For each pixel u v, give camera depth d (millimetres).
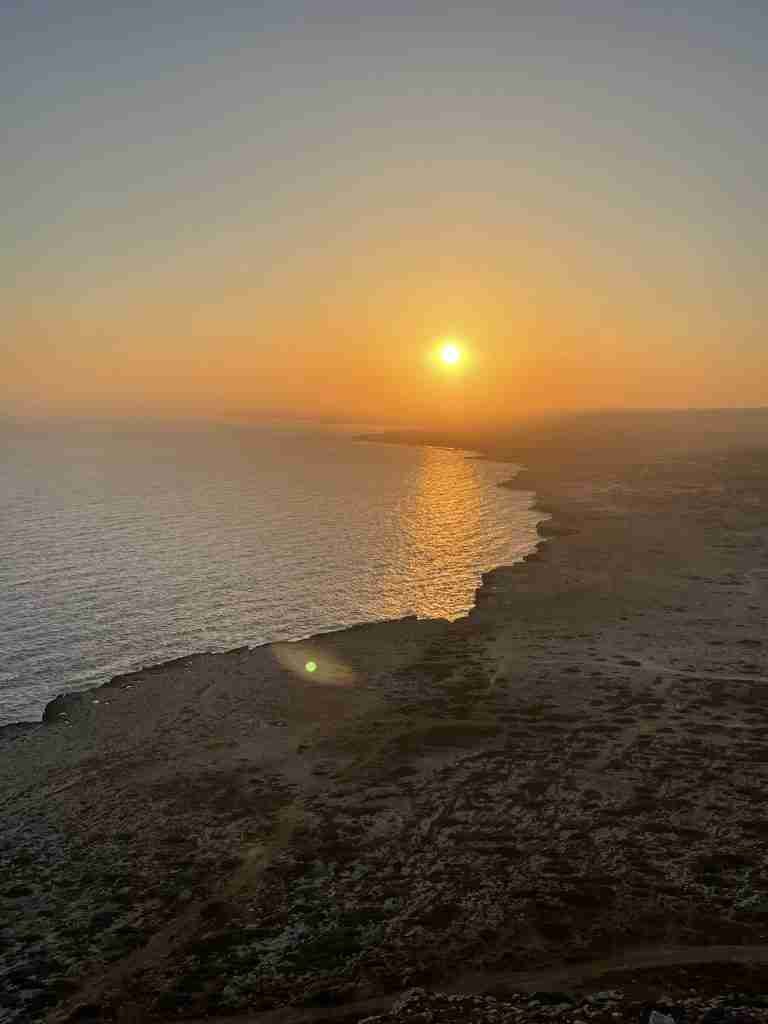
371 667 45312
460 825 27250
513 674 43125
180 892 24016
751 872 23500
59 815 29312
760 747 32781
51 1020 18734
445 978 19547
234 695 41594
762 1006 16422
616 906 22109
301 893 23688
